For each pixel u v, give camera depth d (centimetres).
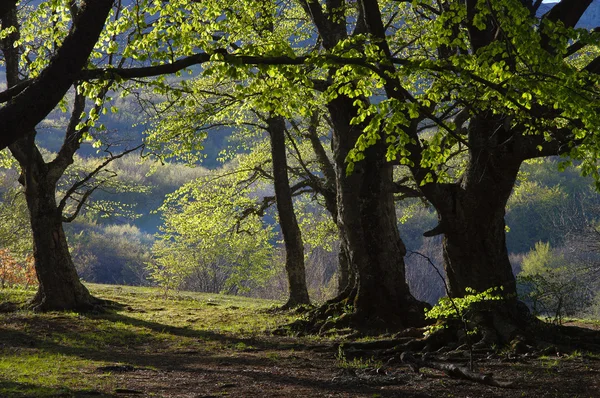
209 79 1862
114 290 2694
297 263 2144
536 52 723
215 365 1077
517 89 768
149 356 1197
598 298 3441
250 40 1579
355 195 1517
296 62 761
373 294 1492
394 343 1243
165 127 1759
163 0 949
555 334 1209
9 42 1609
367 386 862
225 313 1952
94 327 1548
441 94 833
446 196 1236
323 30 1480
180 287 4694
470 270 1259
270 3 1614
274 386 861
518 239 7388
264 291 5234
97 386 830
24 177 1841
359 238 1512
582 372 937
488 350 1136
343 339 1393
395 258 1509
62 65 705
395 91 1017
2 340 1299
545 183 7831
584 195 6912
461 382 884
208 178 2514
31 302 1847
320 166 2297
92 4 699
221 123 2127
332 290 4622
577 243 4453
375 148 1497
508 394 795
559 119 896
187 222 2491
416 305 1485
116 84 807
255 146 2561
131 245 7475
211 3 1048
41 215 1825
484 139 1176
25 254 3619
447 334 1216
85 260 6706
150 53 882
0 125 695
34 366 993
